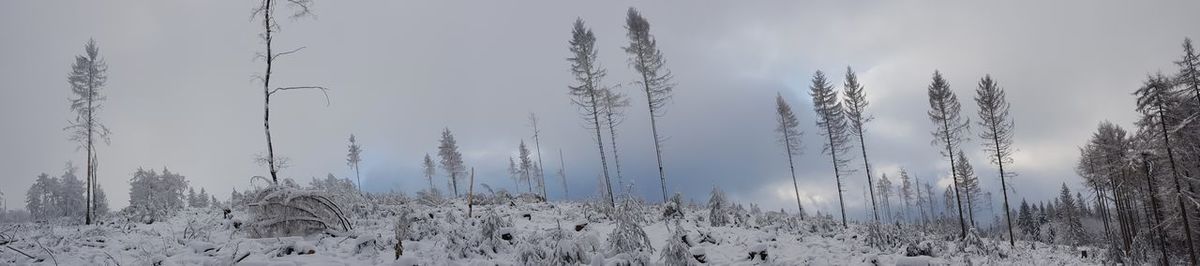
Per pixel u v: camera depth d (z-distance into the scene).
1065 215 57.88
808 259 13.52
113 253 10.52
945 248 16.78
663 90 30.77
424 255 11.16
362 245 11.26
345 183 17.89
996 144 30.66
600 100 30.58
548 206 25.61
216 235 12.77
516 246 11.99
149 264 9.39
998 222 73.88
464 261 11.01
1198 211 26.88
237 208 20.34
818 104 33.50
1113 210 44.41
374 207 17.77
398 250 10.89
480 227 12.34
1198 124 24.17
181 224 18.14
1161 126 24.81
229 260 9.51
